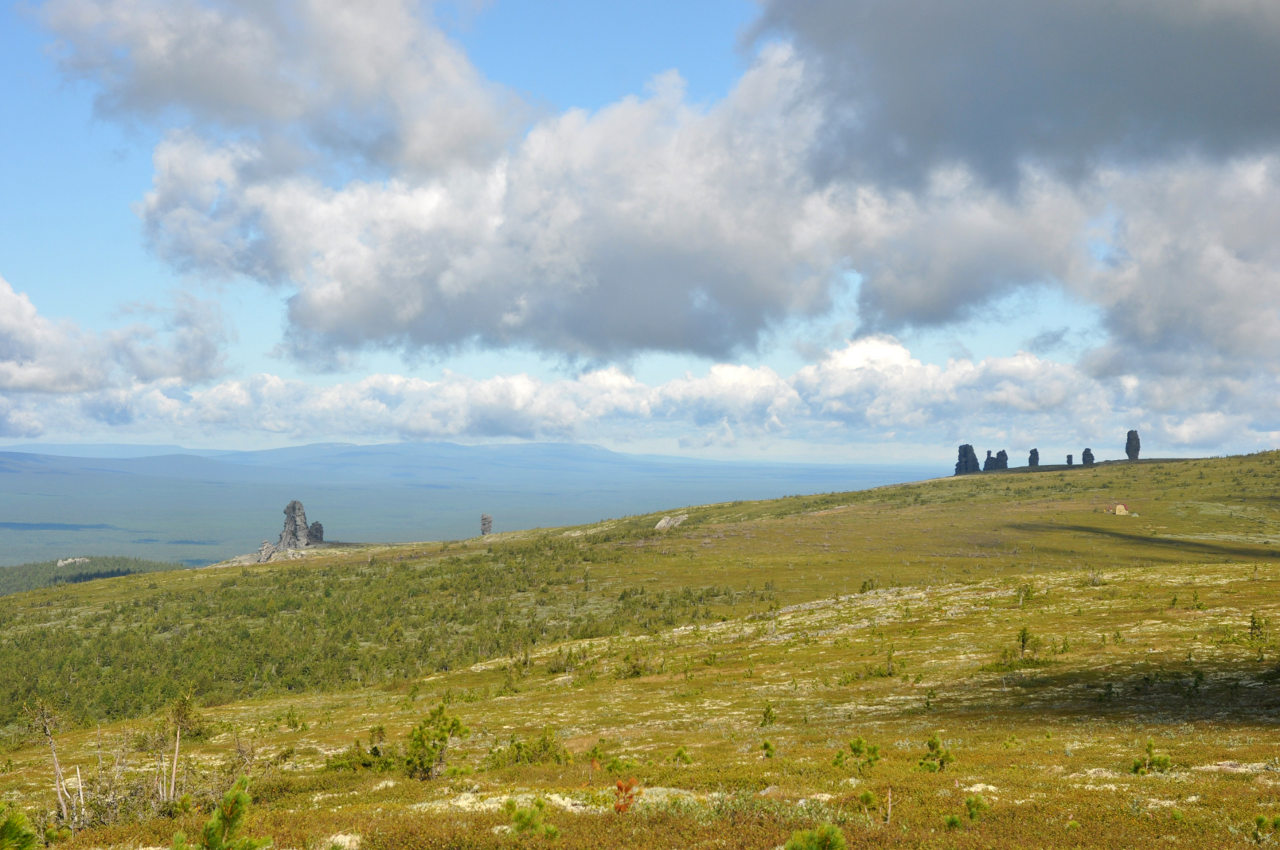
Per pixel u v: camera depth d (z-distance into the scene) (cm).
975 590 12594
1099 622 8550
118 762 2583
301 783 3591
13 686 18925
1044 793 2352
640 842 1748
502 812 2072
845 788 2577
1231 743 3288
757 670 8962
